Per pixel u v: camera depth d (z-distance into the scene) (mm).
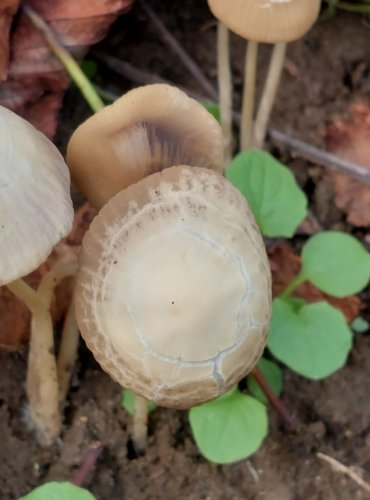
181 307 122
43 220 122
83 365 177
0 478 167
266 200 169
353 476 174
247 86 186
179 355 124
